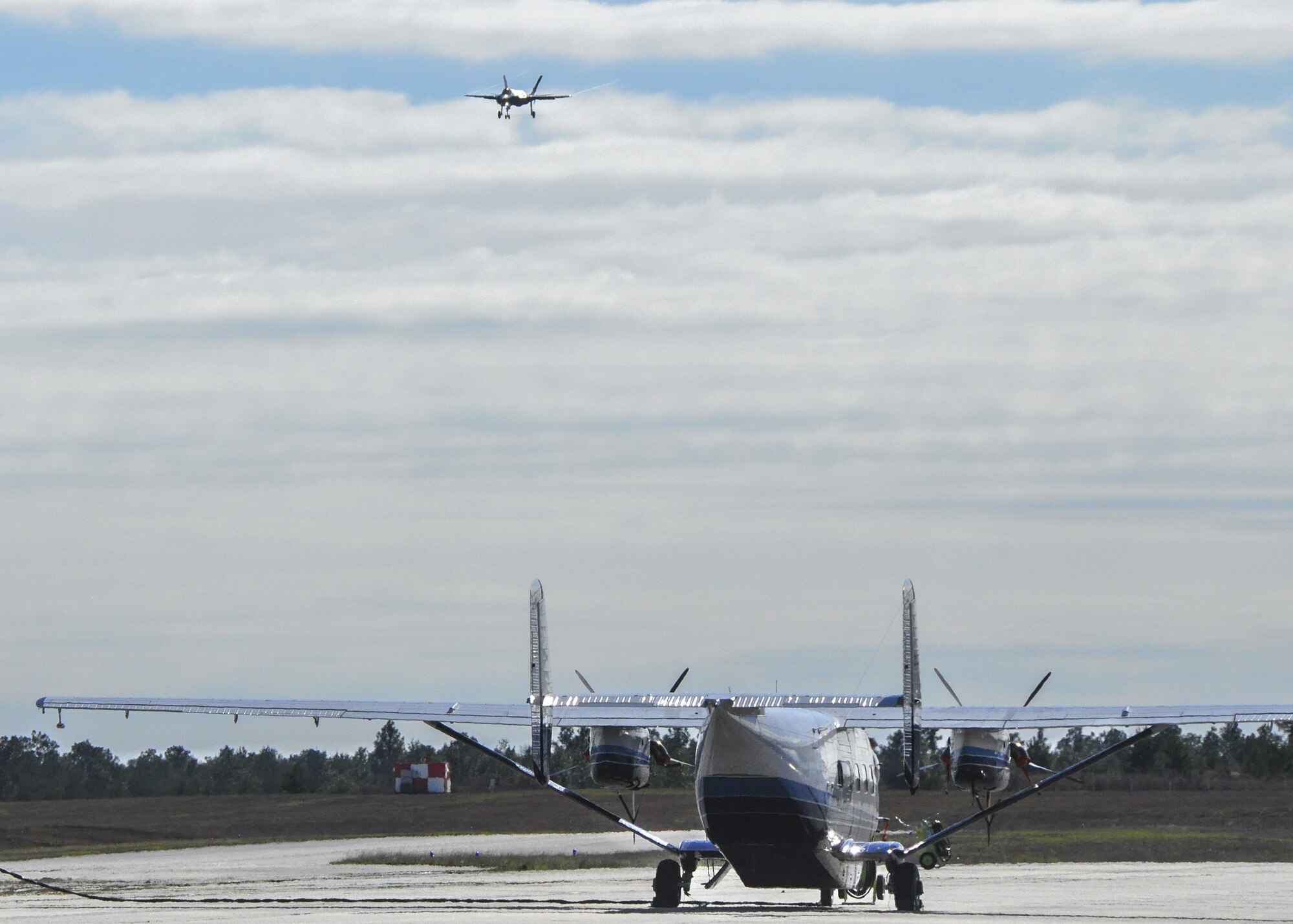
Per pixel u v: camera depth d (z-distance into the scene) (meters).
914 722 112.19
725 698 111.81
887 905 136.25
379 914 115.75
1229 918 117.88
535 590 116.69
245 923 102.81
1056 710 117.88
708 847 121.19
